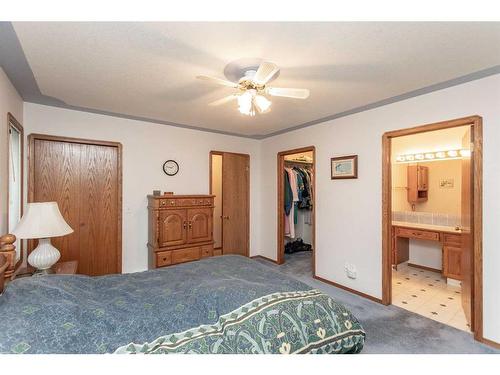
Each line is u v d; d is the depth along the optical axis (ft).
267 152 15.03
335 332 4.17
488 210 6.70
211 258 7.61
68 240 9.75
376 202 9.34
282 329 3.80
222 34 5.05
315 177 11.81
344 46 5.44
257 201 15.60
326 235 11.25
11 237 5.91
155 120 11.36
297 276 12.19
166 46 5.48
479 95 6.90
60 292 4.24
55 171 9.49
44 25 4.71
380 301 9.17
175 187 12.36
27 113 8.88
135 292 5.14
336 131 10.87
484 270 6.75
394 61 6.07
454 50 5.57
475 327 6.89
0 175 6.33
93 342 3.37
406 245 13.93
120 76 6.94
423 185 13.17
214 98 8.62
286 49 5.57
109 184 10.61
